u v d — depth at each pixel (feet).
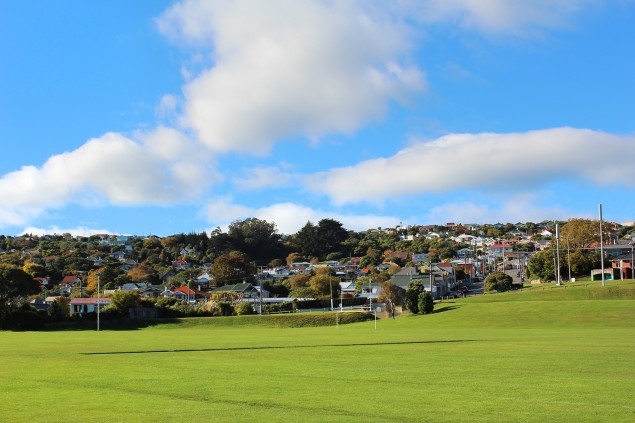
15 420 78.18
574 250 513.45
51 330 357.00
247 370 122.01
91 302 489.26
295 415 77.82
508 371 111.75
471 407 80.12
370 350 160.25
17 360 149.07
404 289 425.28
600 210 387.34
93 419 77.97
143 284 643.04
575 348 150.51
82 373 122.62
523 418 73.51
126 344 201.46
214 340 217.56
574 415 74.49
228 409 82.43
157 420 76.64
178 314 411.34
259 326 359.25
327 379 106.73
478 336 205.16
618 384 95.71
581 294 356.18
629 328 235.81
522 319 280.31
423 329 267.80
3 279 362.74
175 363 138.31
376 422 73.20
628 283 388.16
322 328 320.70
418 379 104.42
